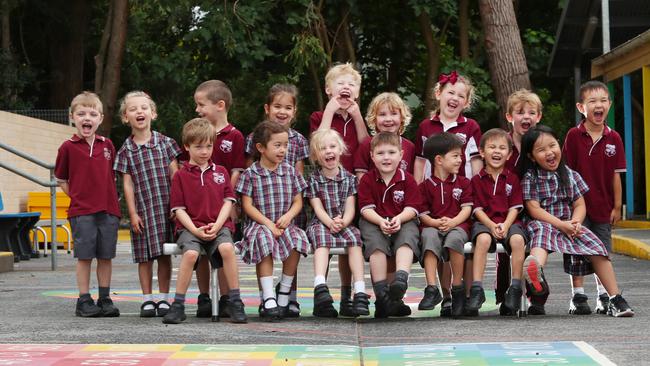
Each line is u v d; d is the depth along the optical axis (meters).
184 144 7.84
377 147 7.81
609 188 8.44
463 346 6.05
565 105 28.27
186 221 7.65
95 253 8.17
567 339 6.39
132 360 5.66
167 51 30.09
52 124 24.95
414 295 10.06
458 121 8.41
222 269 8.00
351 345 6.23
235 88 31.78
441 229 7.82
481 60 27.59
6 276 13.03
